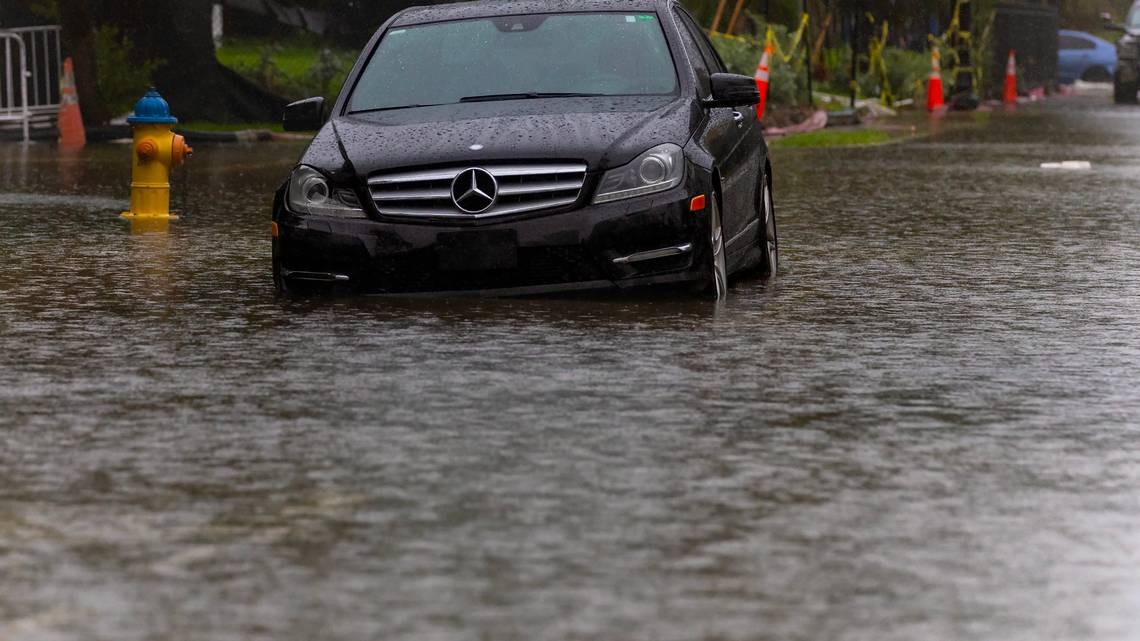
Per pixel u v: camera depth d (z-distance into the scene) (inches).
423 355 724.0
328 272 871.1
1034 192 1581.0
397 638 372.2
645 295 892.6
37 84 2598.4
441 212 860.0
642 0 997.8
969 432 584.1
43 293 917.8
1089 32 7421.3
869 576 419.2
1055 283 970.7
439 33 989.2
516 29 983.6
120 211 1395.2
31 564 428.8
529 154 854.5
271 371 690.2
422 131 885.8
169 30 2630.4
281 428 585.0
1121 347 758.5
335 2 2901.1
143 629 379.2
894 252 1122.0
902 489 505.4
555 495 496.1
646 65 953.5
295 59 3240.7
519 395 641.0
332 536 453.1
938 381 675.4
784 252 1125.7
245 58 3144.7
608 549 441.1
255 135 2516.0
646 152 861.2
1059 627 382.0
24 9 2667.3
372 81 968.3
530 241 849.5
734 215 945.5
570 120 883.4
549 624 381.7
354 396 639.1
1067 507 486.6
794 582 414.0
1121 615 390.3
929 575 420.5
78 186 1659.7
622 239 851.4
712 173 883.4
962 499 494.6
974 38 4173.2
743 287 953.5
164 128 1331.2
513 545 444.1
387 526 462.9
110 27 2630.4
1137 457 549.0
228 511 478.3
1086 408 626.8
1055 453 553.9
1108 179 1734.7
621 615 388.2
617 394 642.8
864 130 2736.2
